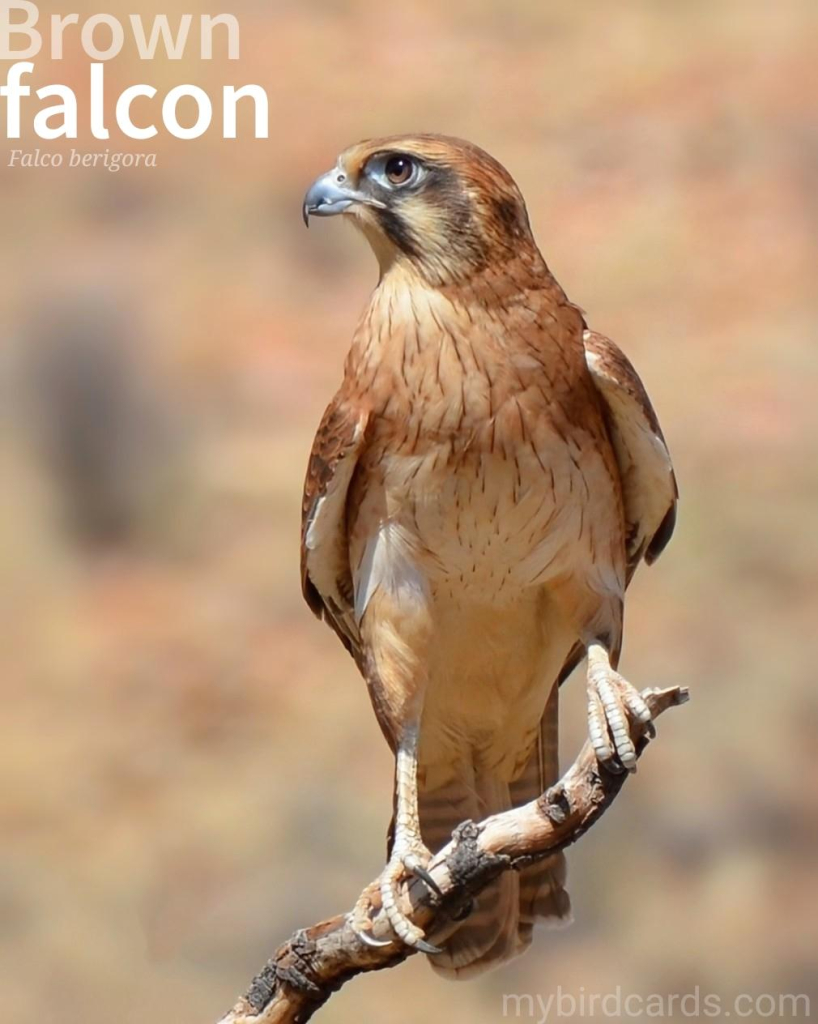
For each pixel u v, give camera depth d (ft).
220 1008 41.50
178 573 57.36
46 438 60.49
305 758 48.49
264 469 59.62
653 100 69.51
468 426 24.09
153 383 61.46
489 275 24.34
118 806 47.88
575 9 75.41
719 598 50.37
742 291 61.82
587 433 24.61
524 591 25.27
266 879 43.78
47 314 62.80
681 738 45.85
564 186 66.80
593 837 43.29
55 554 58.70
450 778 27.07
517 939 26.91
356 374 24.63
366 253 67.87
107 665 53.42
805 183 65.26
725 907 42.39
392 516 24.77
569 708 44.50
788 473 53.67
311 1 77.61
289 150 71.20
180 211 69.26
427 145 24.58
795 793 44.57
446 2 77.20
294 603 55.31
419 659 25.27
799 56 71.46
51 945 43.65
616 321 60.80
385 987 42.14
